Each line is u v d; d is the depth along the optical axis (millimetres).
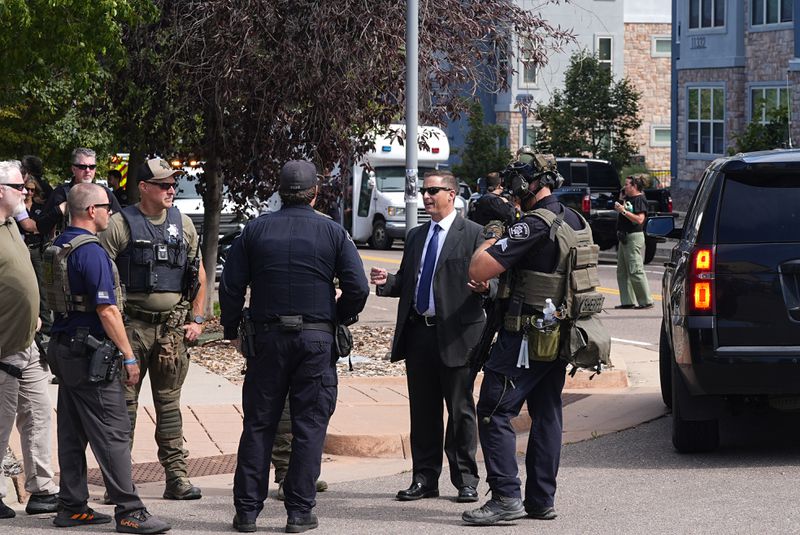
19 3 17094
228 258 9664
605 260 38562
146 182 10422
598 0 67625
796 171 11016
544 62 20234
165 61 19234
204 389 15359
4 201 9594
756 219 11055
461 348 10258
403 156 44812
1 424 9789
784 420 13758
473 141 56125
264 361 9508
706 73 53438
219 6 18016
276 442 10773
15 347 9688
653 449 12383
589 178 40469
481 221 13516
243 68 18391
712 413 11586
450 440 10445
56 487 10273
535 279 9375
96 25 17891
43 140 31969
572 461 11961
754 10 50438
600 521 9570
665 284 13617
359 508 10258
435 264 10359
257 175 19969
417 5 17031
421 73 19141
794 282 10961
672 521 9500
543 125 55812
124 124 20734
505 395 9500
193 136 20359
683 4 54469
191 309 10750
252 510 9547
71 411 9609
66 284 9391
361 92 18953
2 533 9477
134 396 10555
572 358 9391
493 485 9586
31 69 19203
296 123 19344
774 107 47188
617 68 68562
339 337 9664
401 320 10508
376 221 44594
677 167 55594
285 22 18203
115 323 9398
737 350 10953
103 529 9633
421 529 9477
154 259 10414
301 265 9492
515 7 19656
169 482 10719
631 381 16344
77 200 9500
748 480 10844
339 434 12625
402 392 15000
